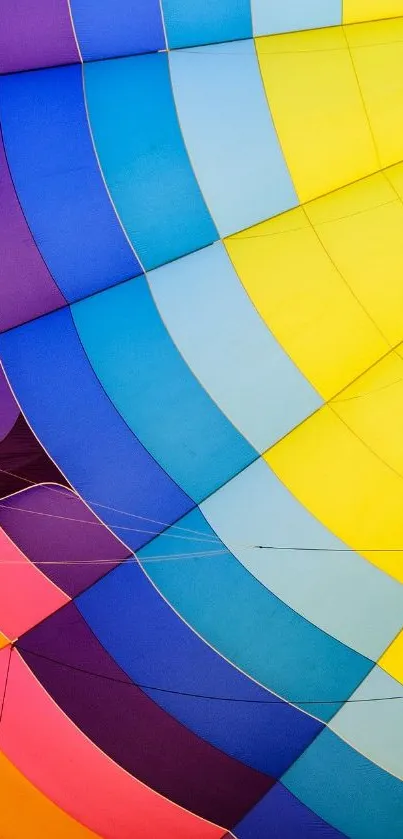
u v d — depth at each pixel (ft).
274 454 24.53
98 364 24.64
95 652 26.04
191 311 24.12
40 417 25.09
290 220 23.80
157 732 26.12
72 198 24.18
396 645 24.85
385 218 23.29
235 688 25.57
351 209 23.47
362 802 25.99
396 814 25.99
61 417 24.99
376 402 23.80
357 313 23.47
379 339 23.58
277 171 23.49
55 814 27.20
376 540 24.08
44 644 26.32
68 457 25.17
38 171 24.22
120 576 25.82
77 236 24.39
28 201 24.30
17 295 24.94
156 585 25.52
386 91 22.76
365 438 23.85
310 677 25.26
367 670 25.14
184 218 24.02
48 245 24.49
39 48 24.47
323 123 23.13
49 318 25.09
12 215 24.40
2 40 24.41
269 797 26.43
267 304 23.72
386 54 22.77
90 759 26.58
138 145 23.79
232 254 23.98
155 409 24.52
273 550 24.68
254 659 25.27
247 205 23.80
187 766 26.27
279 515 24.56
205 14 23.61
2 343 25.20
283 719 25.79
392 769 25.66
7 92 24.53
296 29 23.48
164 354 24.30
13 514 25.75
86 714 26.30
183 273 24.29
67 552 25.85
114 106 23.98
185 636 25.46
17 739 26.68
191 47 23.98
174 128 23.65
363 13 23.04
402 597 24.38
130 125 23.85
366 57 22.88
